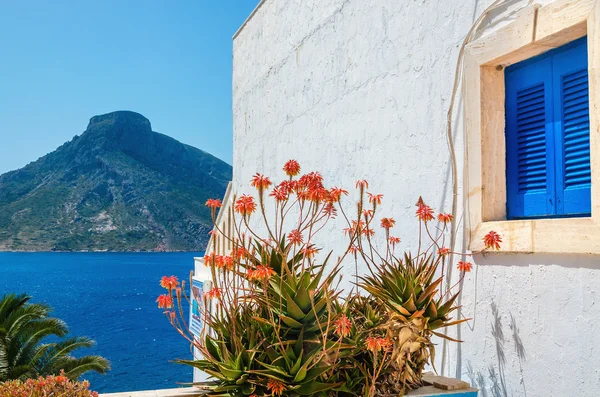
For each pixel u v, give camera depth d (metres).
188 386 4.18
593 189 3.50
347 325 3.51
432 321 4.16
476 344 4.50
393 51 6.01
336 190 4.04
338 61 7.30
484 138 4.52
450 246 4.90
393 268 4.30
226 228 12.19
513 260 4.15
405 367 4.05
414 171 5.58
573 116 3.95
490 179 4.52
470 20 4.79
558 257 3.75
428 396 3.99
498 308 4.28
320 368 3.57
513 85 4.51
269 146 9.77
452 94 4.96
